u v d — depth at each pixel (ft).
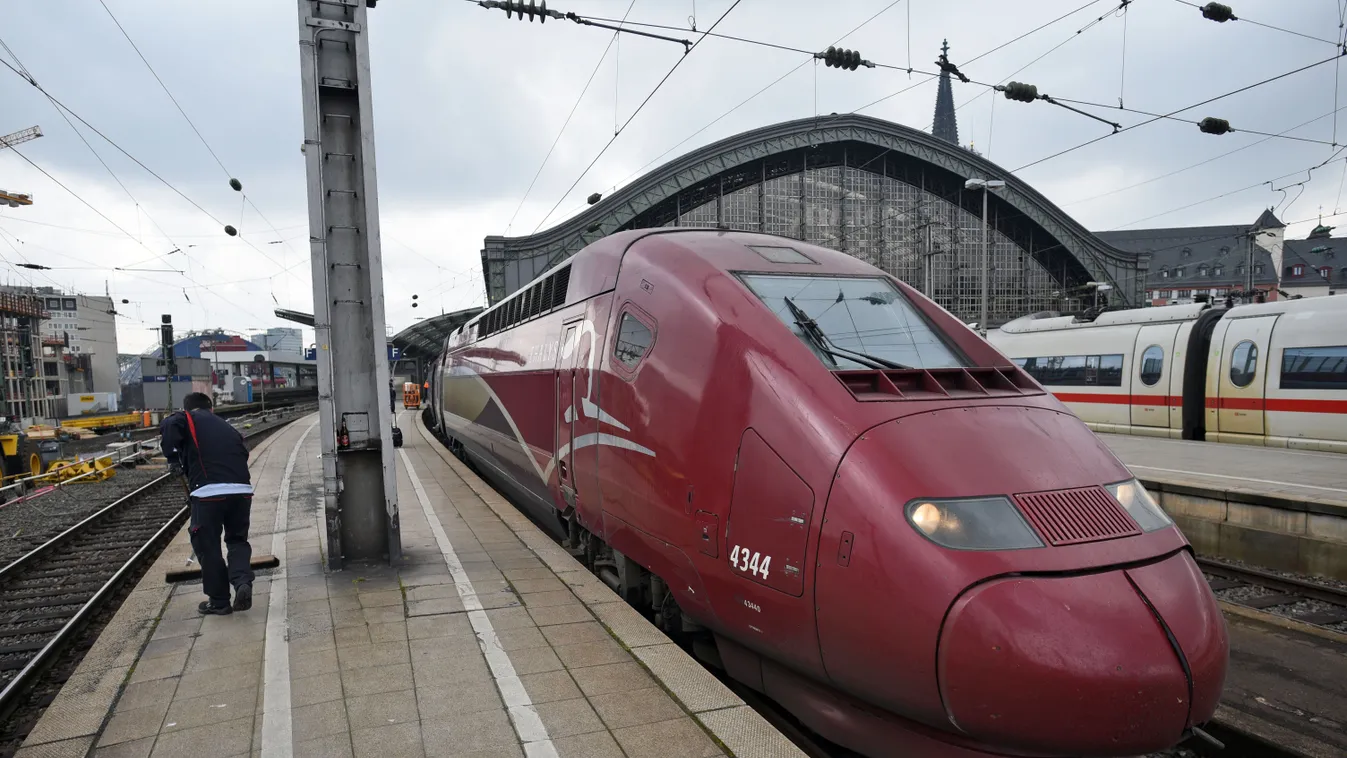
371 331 21.54
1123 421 57.72
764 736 11.81
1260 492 29.68
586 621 16.99
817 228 157.17
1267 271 233.14
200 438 17.38
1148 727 10.08
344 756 11.29
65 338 209.26
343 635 16.17
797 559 12.40
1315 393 43.98
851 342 15.26
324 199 21.21
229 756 11.32
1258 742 14.90
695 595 15.16
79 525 35.50
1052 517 11.40
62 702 13.01
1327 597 24.22
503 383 32.65
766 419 13.53
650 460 16.40
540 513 28.89
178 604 18.33
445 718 12.46
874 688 11.41
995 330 74.59
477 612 17.62
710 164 138.82
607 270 20.99
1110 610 10.39
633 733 11.93
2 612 23.24
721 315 15.44
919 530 11.12
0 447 56.54
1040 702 10.00
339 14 21.29
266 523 28.48
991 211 165.48
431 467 47.67
